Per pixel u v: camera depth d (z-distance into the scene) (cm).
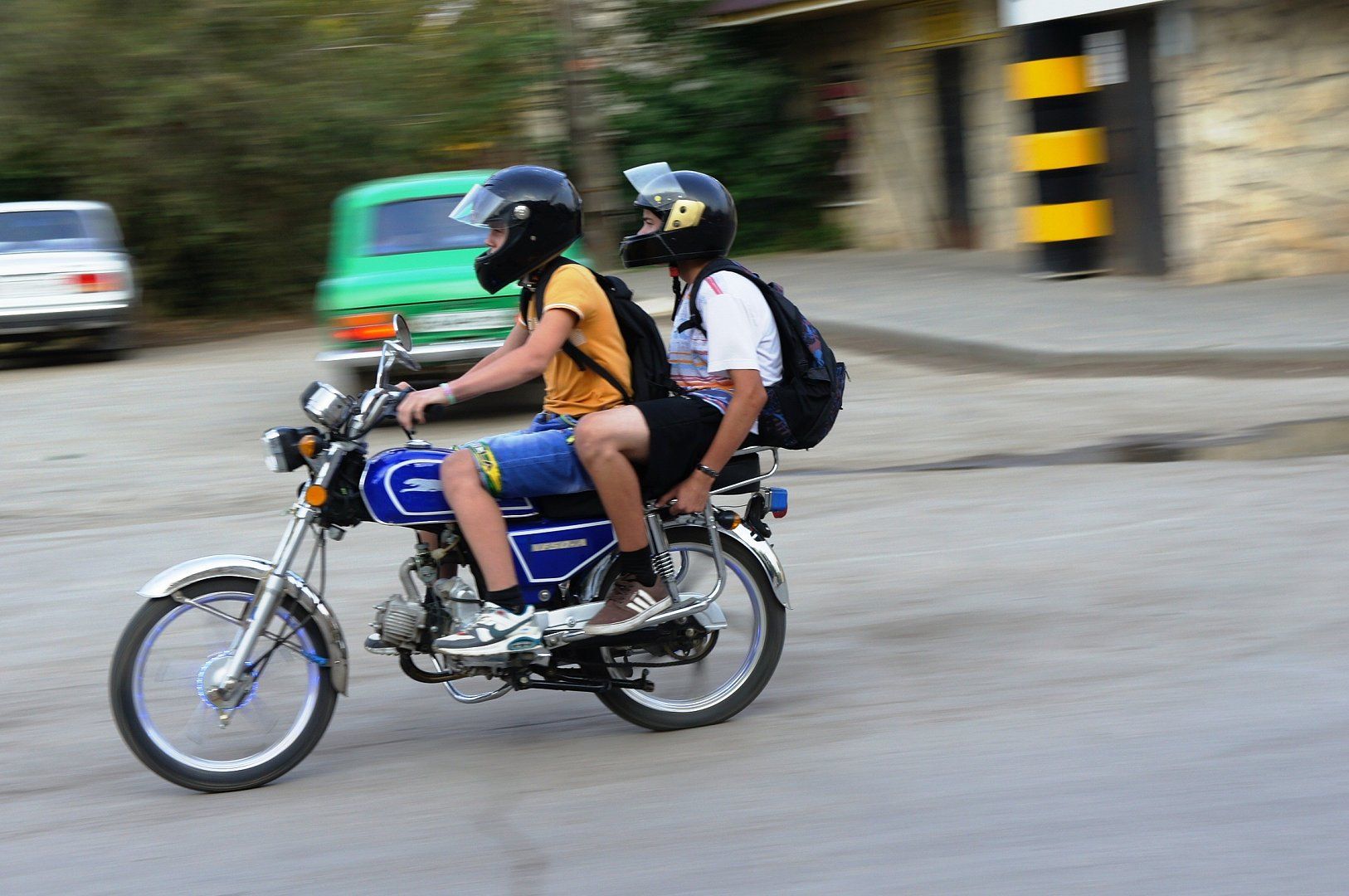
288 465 491
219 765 487
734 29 2648
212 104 2175
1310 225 1720
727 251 523
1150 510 803
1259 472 878
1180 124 1708
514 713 559
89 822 463
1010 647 597
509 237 496
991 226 2347
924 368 1374
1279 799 438
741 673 540
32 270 1717
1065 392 1185
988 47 2289
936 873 400
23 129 2150
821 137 2589
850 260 2384
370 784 489
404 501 492
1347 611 618
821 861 410
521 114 2523
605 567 517
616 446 493
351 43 2341
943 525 799
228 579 491
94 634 675
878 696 550
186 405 1379
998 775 466
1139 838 416
